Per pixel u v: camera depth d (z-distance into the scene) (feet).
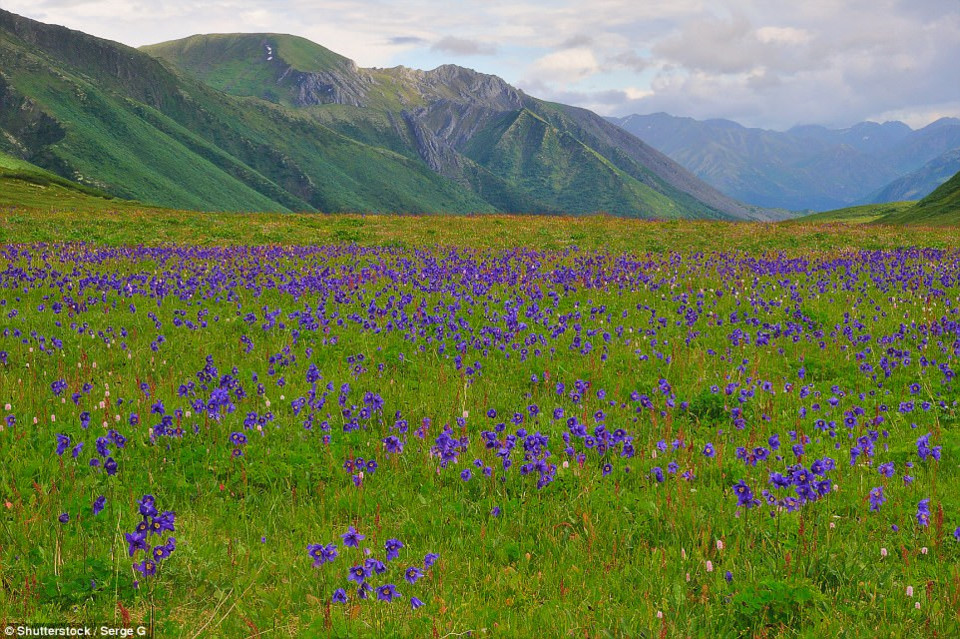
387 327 51.11
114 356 42.09
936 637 17.76
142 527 19.06
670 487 26.58
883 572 20.63
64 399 33.55
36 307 54.24
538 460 26.89
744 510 24.22
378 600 19.03
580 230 134.72
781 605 18.81
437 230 133.39
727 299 63.52
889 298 63.77
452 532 24.21
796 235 126.72
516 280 71.56
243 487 26.73
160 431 28.94
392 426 33.01
